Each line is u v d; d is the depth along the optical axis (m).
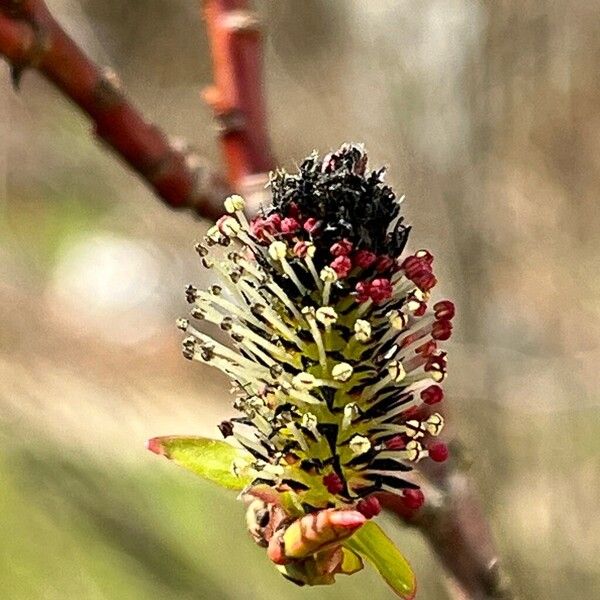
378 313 0.22
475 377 0.38
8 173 0.94
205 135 0.74
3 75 0.82
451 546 0.22
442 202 0.37
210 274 0.69
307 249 0.21
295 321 0.22
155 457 0.46
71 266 0.96
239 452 0.22
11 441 0.40
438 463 0.23
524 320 0.51
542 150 0.50
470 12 0.37
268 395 0.22
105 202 0.94
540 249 0.53
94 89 0.23
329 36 0.64
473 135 0.38
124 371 0.60
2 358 0.44
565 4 0.52
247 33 0.24
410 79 0.38
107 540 0.41
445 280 0.38
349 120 0.48
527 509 0.38
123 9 0.87
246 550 0.42
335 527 0.21
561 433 0.41
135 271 0.93
